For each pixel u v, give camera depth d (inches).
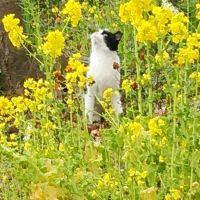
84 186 358.0
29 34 668.1
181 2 706.8
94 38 608.4
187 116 364.8
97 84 603.8
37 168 370.3
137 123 370.9
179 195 346.9
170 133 370.6
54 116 439.2
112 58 609.6
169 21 393.4
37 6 722.2
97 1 713.0
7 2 737.0
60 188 379.2
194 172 371.2
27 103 422.3
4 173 414.0
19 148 424.8
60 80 484.4
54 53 371.6
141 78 433.1
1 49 723.4
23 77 722.2
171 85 410.9
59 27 729.0
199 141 362.0
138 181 343.3
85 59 682.8
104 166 408.5
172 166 356.2
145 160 370.3
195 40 357.4
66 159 369.1
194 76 377.7
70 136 420.2
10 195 402.6
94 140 474.3
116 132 399.5
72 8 408.2
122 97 617.9
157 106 490.9
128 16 368.2
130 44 592.7
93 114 607.5
